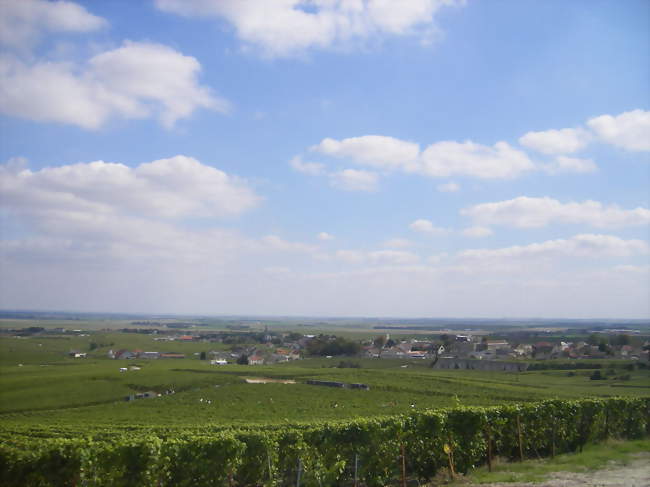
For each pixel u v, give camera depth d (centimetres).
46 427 5384
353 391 8612
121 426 5450
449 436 1933
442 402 7212
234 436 1773
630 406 2566
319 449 1794
